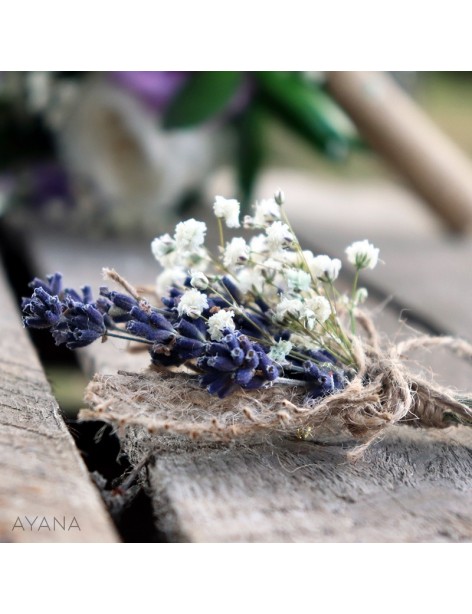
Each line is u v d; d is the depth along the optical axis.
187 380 0.25
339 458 0.25
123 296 0.25
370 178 0.96
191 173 0.58
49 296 0.24
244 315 0.25
